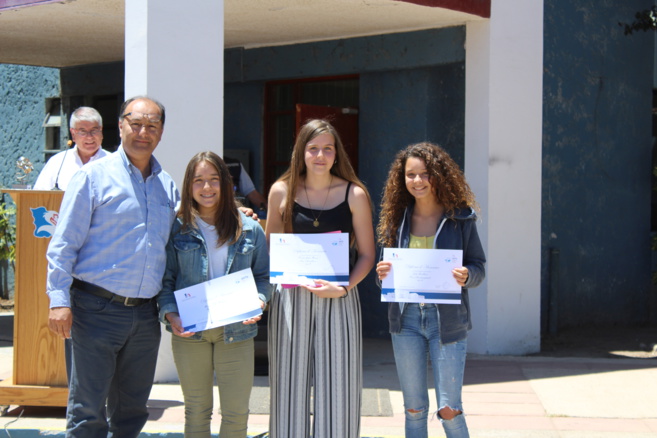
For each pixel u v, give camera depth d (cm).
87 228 439
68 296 428
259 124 984
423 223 456
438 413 444
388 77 892
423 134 869
